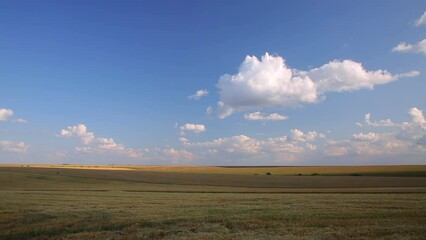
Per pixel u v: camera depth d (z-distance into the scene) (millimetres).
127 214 25094
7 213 25781
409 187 59969
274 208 27234
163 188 62594
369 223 20594
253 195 41531
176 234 19297
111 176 89375
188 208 28188
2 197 37406
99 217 24047
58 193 44688
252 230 19812
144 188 62281
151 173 100000
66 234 19766
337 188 60438
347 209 25719
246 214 24375
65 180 78750
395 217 22297
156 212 25922
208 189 59312
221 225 21266
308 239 17359
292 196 38281
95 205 30359
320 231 18953
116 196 40312
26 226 21438
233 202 32438
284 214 23953
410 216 22641
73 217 24219
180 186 68812
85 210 27156
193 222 22000
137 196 40375
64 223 22047
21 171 93938
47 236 19281
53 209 27734
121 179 83875
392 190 49188
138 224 21594
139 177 88812
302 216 23109
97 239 18391
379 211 24422
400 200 30922
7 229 20953
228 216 23594
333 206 27625
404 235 17734
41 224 21875
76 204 31062
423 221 20984
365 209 25516
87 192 47625
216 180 84188
